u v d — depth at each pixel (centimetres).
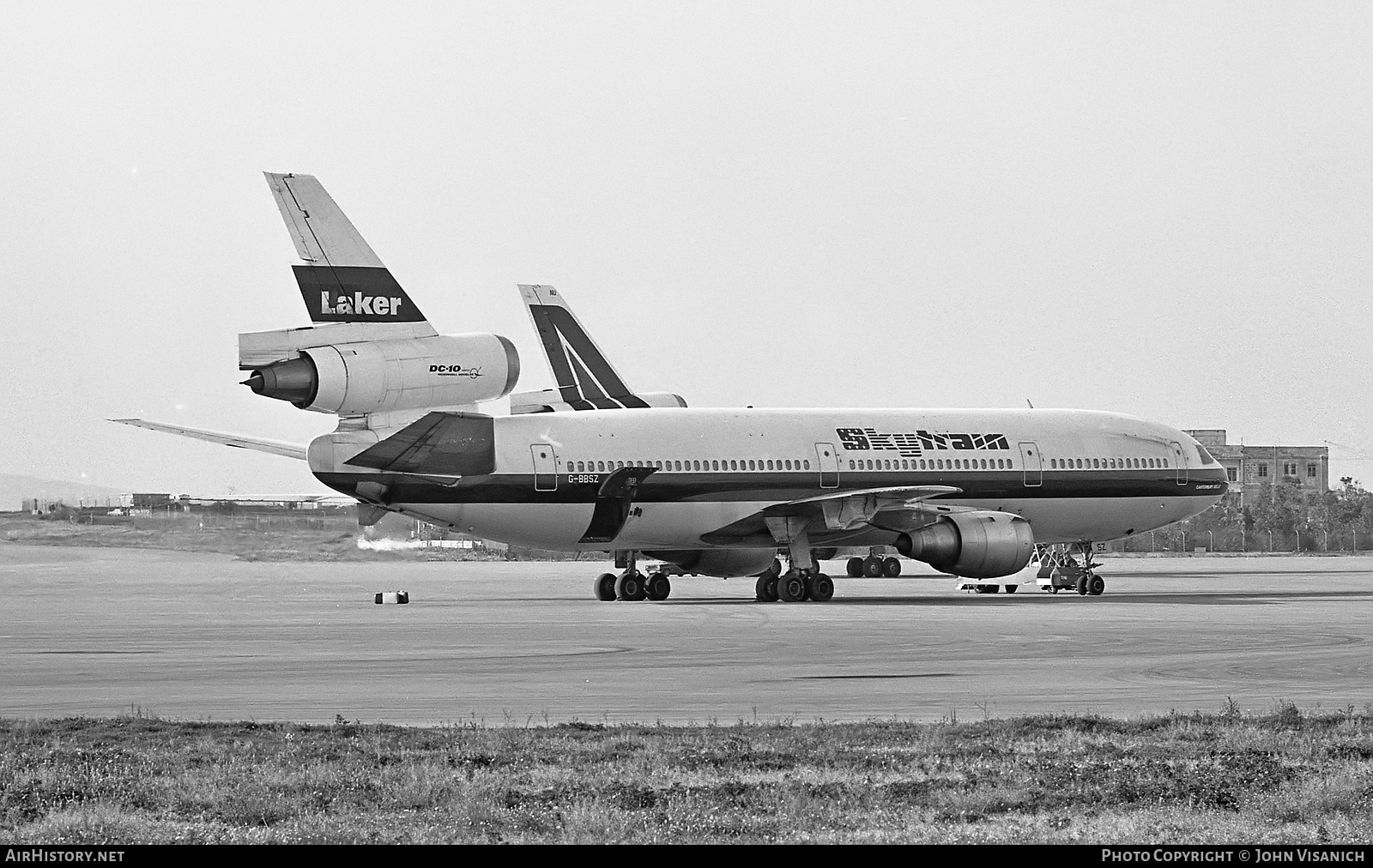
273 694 8900
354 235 16650
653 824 5334
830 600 19312
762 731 7212
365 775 6116
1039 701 8588
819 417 19600
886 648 11788
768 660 10850
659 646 12081
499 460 17862
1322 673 9988
